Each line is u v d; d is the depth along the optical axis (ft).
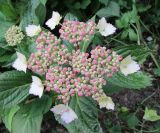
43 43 0.72
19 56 0.71
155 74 1.03
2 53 0.89
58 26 1.04
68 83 0.68
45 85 0.70
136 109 1.02
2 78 0.72
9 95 0.72
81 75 0.70
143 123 0.97
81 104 0.73
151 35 1.13
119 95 1.03
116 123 0.99
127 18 1.02
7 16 0.92
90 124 0.72
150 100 1.03
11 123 0.80
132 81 0.71
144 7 1.09
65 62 0.70
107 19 1.11
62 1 1.06
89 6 1.10
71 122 0.72
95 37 0.99
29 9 0.85
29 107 0.80
